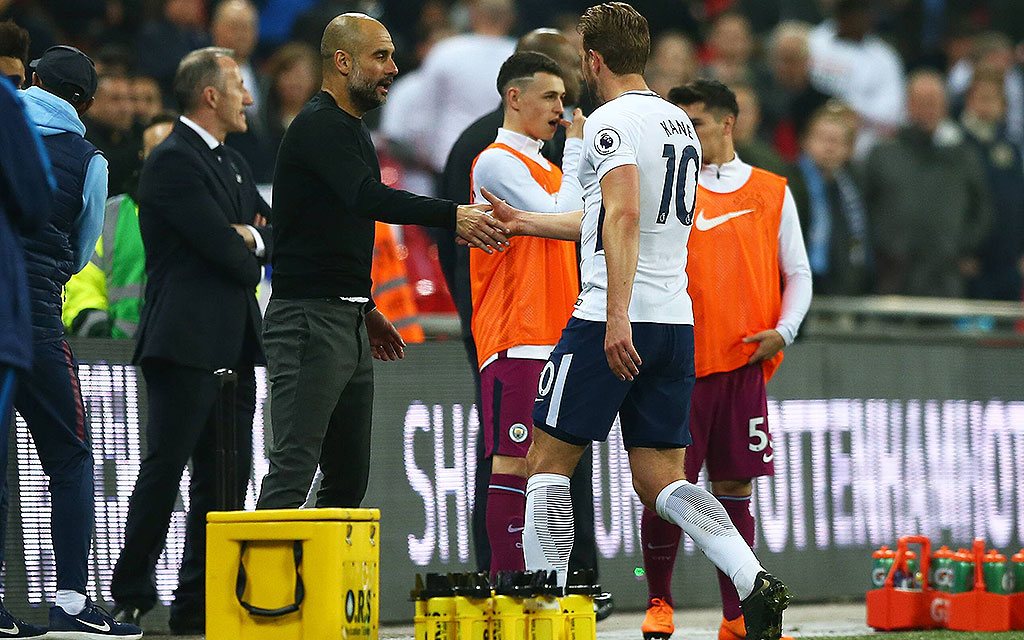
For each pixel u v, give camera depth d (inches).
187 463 1035.9
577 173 855.1
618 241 730.2
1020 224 1689.2
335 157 780.0
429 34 1806.1
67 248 892.6
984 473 1275.8
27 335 684.1
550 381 760.3
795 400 1205.1
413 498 1091.9
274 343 807.1
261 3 1838.1
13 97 679.1
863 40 1950.1
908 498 1241.4
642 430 765.9
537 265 891.4
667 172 757.3
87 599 887.7
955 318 1341.0
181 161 970.1
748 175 924.0
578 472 986.1
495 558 887.7
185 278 970.7
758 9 1999.3
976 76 1756.9
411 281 1318.9
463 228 779.4
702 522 753.0
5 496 890.7
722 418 893.2
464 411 1110.4
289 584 719.1
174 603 1004.6
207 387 970.1
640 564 1143.0
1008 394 1289.4
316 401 795.4
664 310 759.1
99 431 1011.3
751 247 905.5
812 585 1198.3
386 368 1091.9
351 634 715.4
